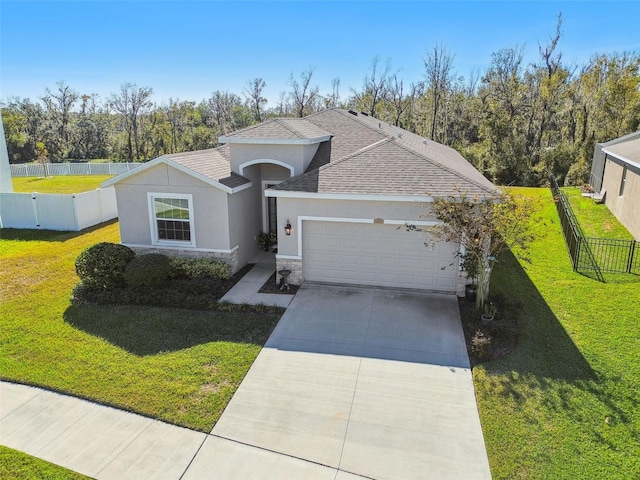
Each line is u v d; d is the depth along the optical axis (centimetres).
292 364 1023
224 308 1306
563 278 1544
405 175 1408
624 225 2109
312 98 6328
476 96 5272
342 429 812
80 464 733
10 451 761
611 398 892
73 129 6356
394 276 1448
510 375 973
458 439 786
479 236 1195
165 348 1093
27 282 1543
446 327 1191
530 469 716
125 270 1387
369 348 1091
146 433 805
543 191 3222
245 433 802
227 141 1664
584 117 3962
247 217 1722
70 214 2217
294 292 1432
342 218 1409
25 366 1016
